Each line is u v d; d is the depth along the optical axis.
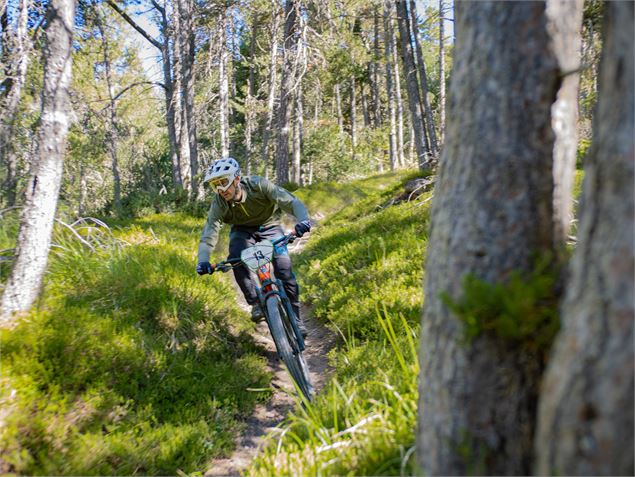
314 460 2.80
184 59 20.44
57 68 4.57
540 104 1.89
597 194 1.56
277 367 5.51
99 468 3.29
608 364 1.44
